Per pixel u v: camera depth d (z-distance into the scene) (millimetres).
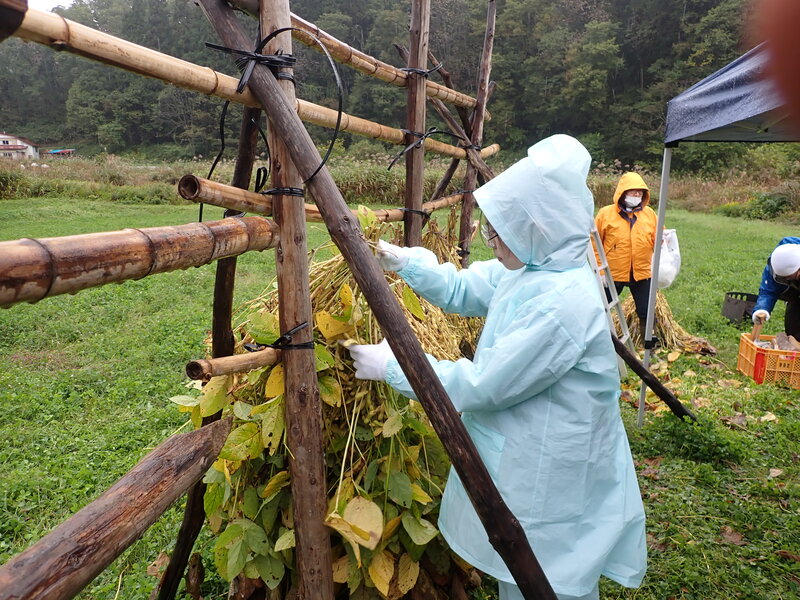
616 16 55594
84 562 1386
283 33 1948
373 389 2381
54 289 1288
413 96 3201
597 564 2133
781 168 26594
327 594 2154
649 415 4652
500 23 57531
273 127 1971
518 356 2039
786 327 5547
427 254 2637
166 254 1569
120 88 69562
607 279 4625
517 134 54250
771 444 4203
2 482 3729
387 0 67250
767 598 2773
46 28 1331
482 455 2236
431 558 2559
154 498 1637
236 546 2215
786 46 407
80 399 5027
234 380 2297
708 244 14219
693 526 3312
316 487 2104
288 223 2018
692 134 3857
